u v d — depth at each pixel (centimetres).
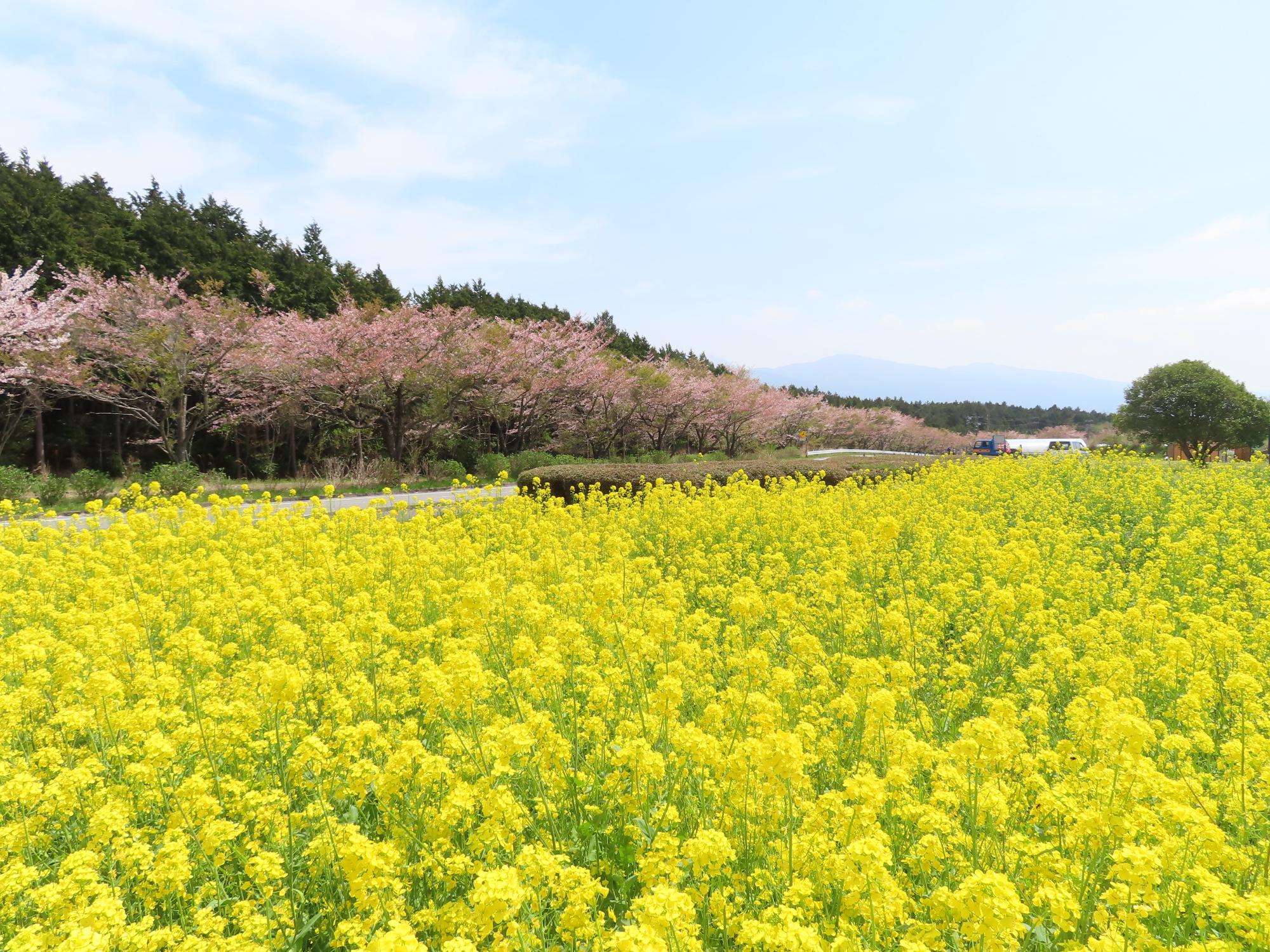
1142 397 3828
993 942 214
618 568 764
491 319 4547
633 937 198
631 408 4103
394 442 3138
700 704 446
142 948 226
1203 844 264
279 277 4425
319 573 720
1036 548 819
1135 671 501
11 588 733
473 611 427
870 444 8031
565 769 348
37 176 3959
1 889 237
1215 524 998
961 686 546
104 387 2725
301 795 341
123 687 439
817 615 650
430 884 283
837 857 250
